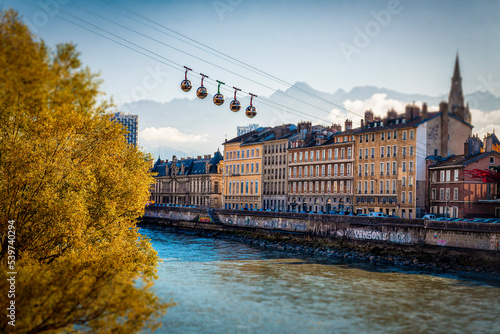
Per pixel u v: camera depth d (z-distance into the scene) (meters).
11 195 31.14
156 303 24.12
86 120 34.41
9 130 31.38
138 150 44.75
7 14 19.83
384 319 36.91
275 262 71.12
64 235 33.25
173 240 106.31
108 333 22.61
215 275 55.81
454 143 104.94
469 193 98.31
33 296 22.75
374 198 117.62
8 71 18.95
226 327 33.00
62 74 19.94
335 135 132.38
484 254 65.12
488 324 36.28
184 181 198.38
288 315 37.00
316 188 135.88
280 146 150.12
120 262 36.09
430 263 70.00
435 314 38.94
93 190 37.34
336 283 52.47
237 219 122.75
